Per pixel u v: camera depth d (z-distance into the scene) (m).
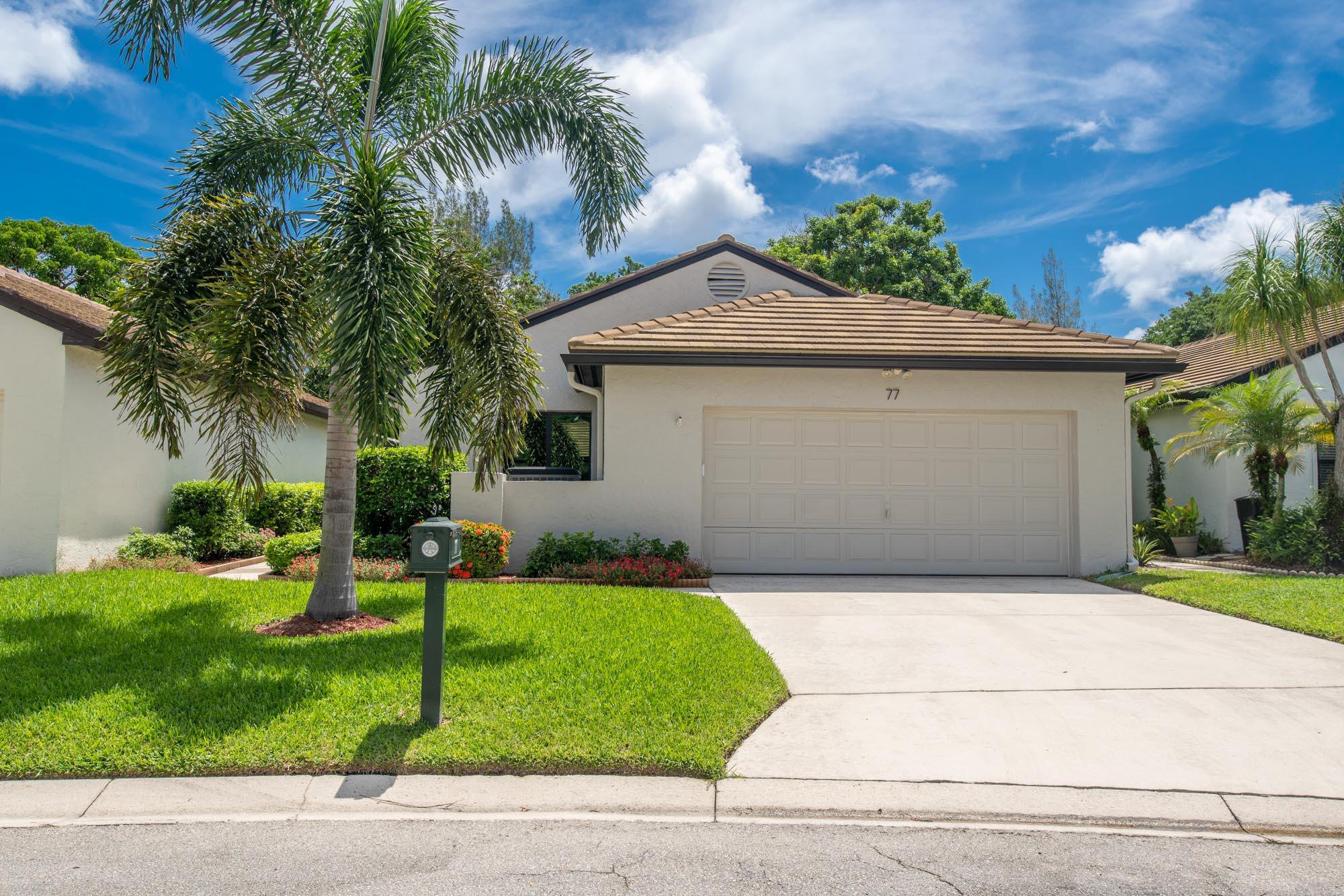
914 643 7.03
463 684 5.36
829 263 29.72
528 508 10.77
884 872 3.36
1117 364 10.73
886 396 11.16
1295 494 14.70
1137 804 3.99
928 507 11.34
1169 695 5.57
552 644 6.41
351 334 5.83
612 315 14.94
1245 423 12.84
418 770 4.25
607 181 8.26
